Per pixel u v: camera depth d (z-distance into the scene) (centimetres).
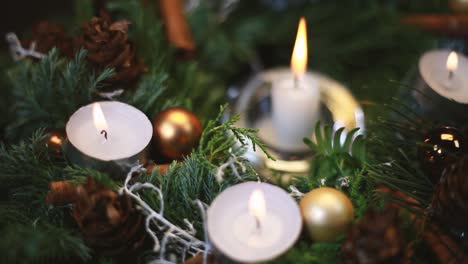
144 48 46
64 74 40
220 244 34
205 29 53
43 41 42
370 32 53
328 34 54
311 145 41
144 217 36
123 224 35
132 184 38
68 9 67
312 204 35
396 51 52
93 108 38
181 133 39
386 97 46
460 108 41
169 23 48
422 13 56
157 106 42
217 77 52
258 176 39
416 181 39
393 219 33
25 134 42
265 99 52
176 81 47
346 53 53
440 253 37
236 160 37
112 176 37
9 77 44
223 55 52
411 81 44
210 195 38
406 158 39
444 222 36
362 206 37
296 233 34
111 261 36
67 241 35
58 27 43
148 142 37
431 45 51
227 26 56
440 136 38
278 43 55
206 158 39
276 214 35
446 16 52
